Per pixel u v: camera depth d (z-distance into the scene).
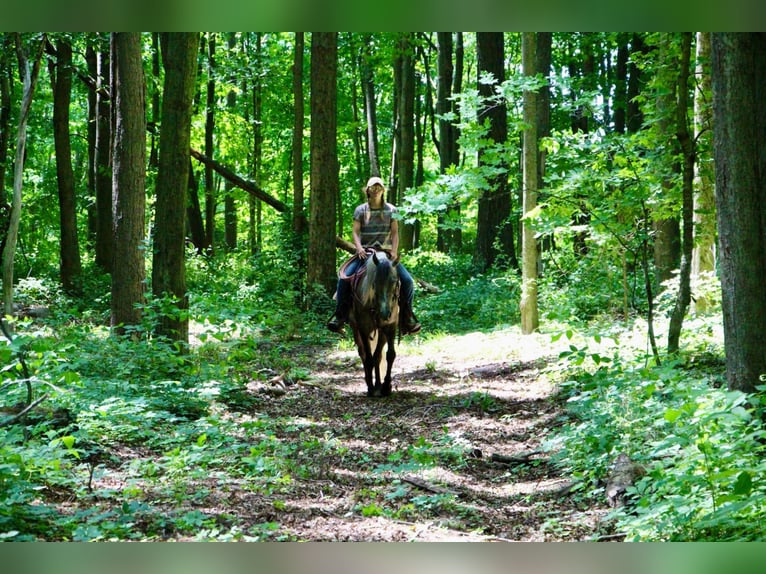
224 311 11.54
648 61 11.70
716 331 12.11
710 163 12.03
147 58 28.17
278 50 35.88
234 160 37.22
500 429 9.81
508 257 23.70
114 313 14.25
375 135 32.66
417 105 37.72
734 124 7.11
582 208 12.16
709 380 8.98
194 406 10.08
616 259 16.52
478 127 13.88
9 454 6.05
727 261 7.18
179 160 12.85
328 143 21.98
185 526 5.36
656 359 9.97
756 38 7.03
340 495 6.94
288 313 19.42
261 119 37.00
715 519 4.61
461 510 6.46
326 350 17.22
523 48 15.63
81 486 6.39
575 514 6.18
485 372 13.45
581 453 7.61
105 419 8.41
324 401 11.97
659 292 15.83
